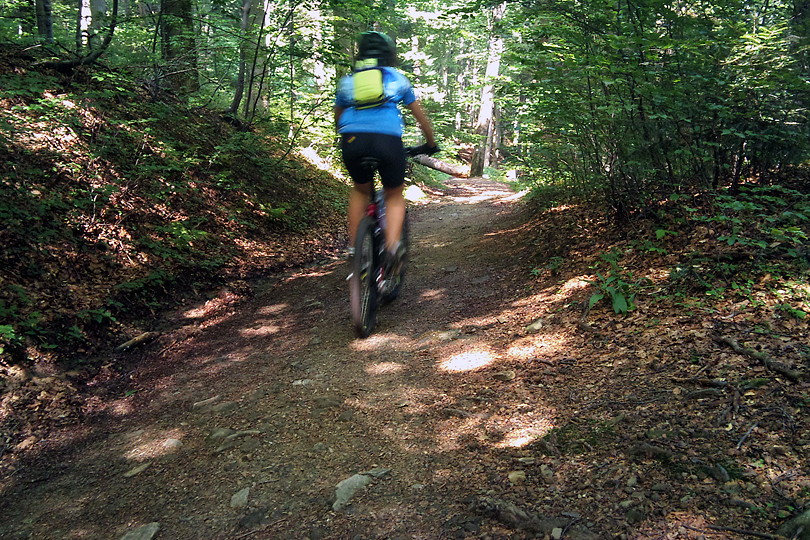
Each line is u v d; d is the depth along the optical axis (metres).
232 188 8.21
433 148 4.15
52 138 6.36
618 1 4.85
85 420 3.81
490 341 4.12
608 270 4.62
